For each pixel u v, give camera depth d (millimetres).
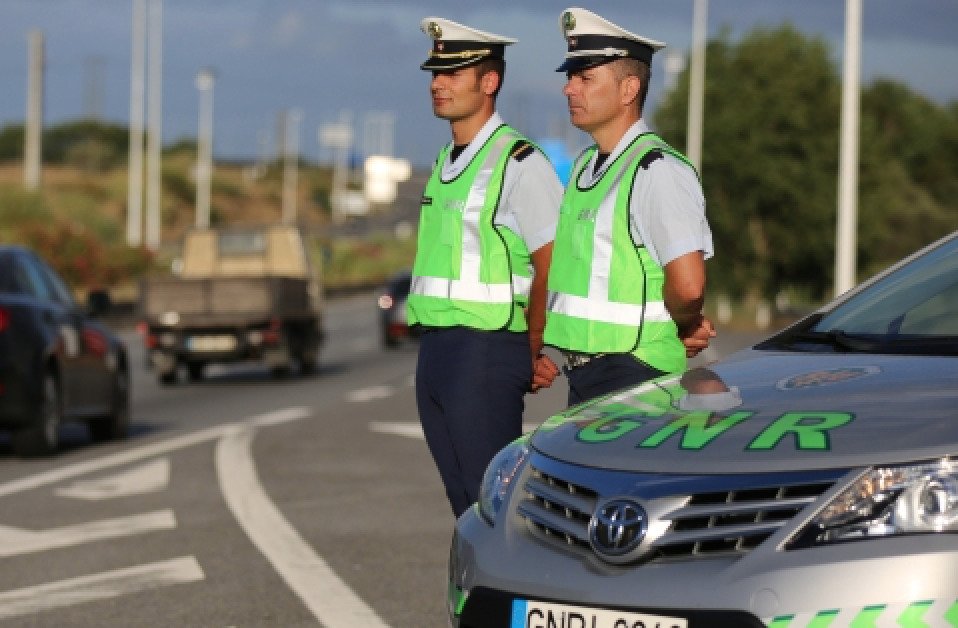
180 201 178625
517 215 10016
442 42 10102
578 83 9172
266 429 24938
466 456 10055
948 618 5891
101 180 175000
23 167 193500
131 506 16328
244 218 194375
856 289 8539
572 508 6719
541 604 6656
